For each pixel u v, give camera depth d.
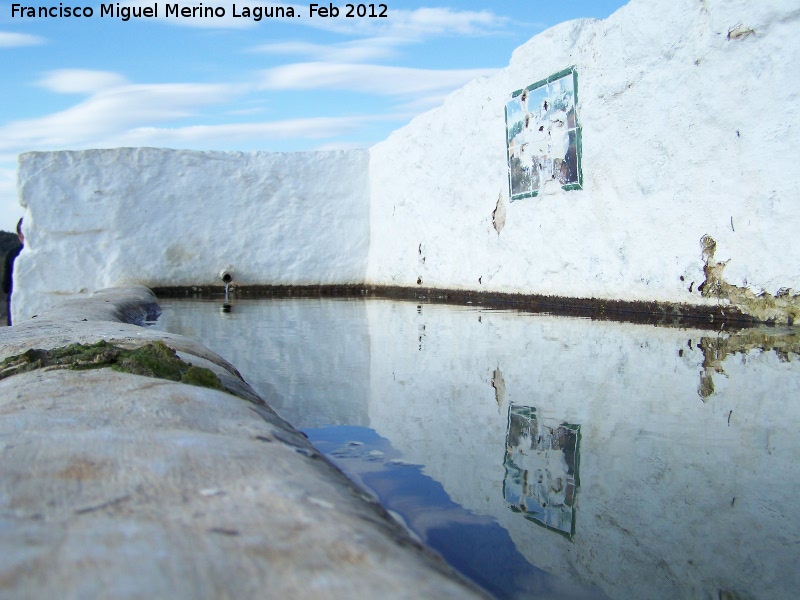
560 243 6.68
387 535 1.38
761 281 4.73
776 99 4.46
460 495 1.95
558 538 1.67
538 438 2.48
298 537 1.21
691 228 5.23
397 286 10.45
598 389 3.13
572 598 1.38
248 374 3.77
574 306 6.61
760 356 3.71
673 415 2.66
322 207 11.47
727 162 4.87
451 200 8.66
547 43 6.57
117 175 10.73
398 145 10.09
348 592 1.02
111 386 2.32
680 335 4.53
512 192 7.36
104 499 1.35
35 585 0.98
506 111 7.32
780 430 2.43
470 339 4.83
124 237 10.73
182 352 3.32
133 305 7.34
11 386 2.44
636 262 5.79
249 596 0.99
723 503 1.84
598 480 2.04
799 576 1.46
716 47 4.83
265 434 1.99
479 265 8.16
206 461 1.60
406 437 2.54
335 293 11.48
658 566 1.51
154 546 1.12
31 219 10.54
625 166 5.78
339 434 2.60
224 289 11.19
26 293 10.53
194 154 11.04
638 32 5.49
